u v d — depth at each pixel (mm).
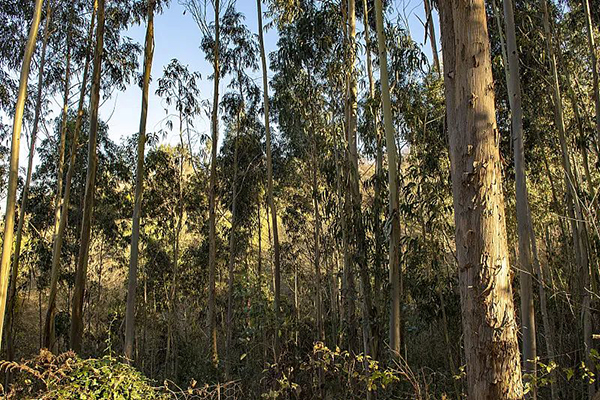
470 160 2783
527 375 4219
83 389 4055
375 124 7812
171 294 16000
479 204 2754
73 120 13906
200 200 16406
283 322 9305
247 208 16641
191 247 17625
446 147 7676
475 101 2807
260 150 15844
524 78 8430
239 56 14203
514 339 2709
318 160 11711
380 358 5930
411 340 8703
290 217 16422
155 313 16719
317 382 6512
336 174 8570
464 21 2859
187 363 12891
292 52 10414
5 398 4027
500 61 7859
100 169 15164
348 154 7781
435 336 8531
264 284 11695
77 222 14828
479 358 2709
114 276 19578
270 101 14273
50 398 3953
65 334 13984
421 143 7855
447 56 2932
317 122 10742
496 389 2654
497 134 2822
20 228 8820
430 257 7465
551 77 7641
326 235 12969
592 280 6531
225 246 16641
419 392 4551
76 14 11086
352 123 8062
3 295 4051
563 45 8422
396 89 8250
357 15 9516
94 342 14930
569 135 8438
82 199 14719
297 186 15922
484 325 2697
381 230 6461
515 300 8094
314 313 12719
